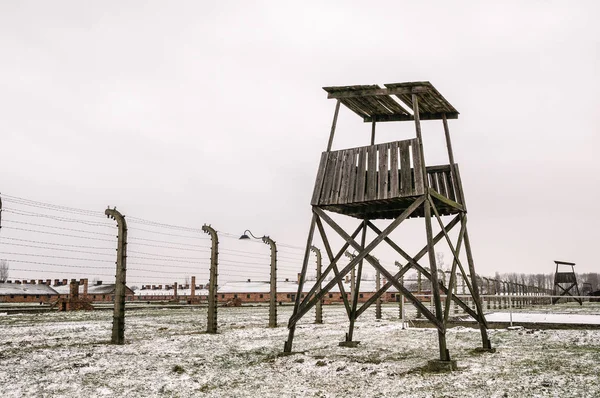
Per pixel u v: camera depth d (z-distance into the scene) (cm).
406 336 1655
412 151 1160
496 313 2605
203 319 2731
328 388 835
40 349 1291
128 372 983
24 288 9962
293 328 1248
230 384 882
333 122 1327
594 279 18138
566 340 1410
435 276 1037
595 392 730
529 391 752
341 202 1254
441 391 781
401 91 1202
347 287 9419
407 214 1125
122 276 1504
